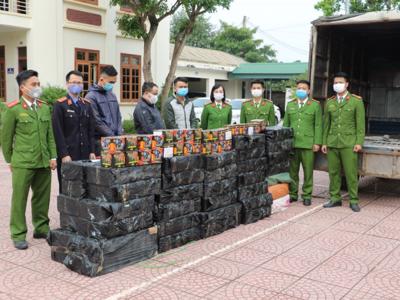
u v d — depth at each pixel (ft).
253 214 18.89
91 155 16.84
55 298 11.81
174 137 15.25
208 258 14.80
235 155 17.94
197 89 88.17
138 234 14.24
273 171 20.86
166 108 20.57
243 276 13.42
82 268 13.28
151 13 46.47
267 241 16.60
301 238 17.03
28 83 15.19
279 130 20.92
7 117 15.15
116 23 54.29
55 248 14.29
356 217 20.12
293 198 22.89
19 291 12.20
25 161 15.29
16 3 46.73
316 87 24.23
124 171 13.56
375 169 21.91
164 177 14.93
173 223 15.46
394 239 17.10
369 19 22.39
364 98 33.30
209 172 16.55
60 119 16.11
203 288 12.55
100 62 53.67
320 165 23.40
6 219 18.93
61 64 49.24
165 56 61.82
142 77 59.00
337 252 15.60
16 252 15.14
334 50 26.45
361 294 12.38
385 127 34.04
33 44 47.39
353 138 21.08
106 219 13.30
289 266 14.26
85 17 51.34
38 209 16.48
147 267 13.97
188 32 50.08
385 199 23.98
